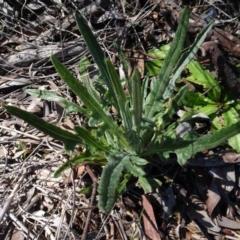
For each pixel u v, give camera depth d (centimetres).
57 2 44
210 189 35
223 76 37
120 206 34
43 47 42
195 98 38
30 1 45
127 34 42
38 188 36
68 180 35
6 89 41
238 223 34
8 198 35
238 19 43
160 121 34
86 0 44
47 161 37
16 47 43
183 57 33
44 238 34
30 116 30
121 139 32
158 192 35
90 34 32
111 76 31
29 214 35
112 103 33
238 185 35
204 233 34
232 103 38
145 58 41
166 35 42
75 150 37
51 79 41
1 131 39
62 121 38
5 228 34
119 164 30
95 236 34
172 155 36
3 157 37
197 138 30
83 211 34
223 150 36
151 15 43
